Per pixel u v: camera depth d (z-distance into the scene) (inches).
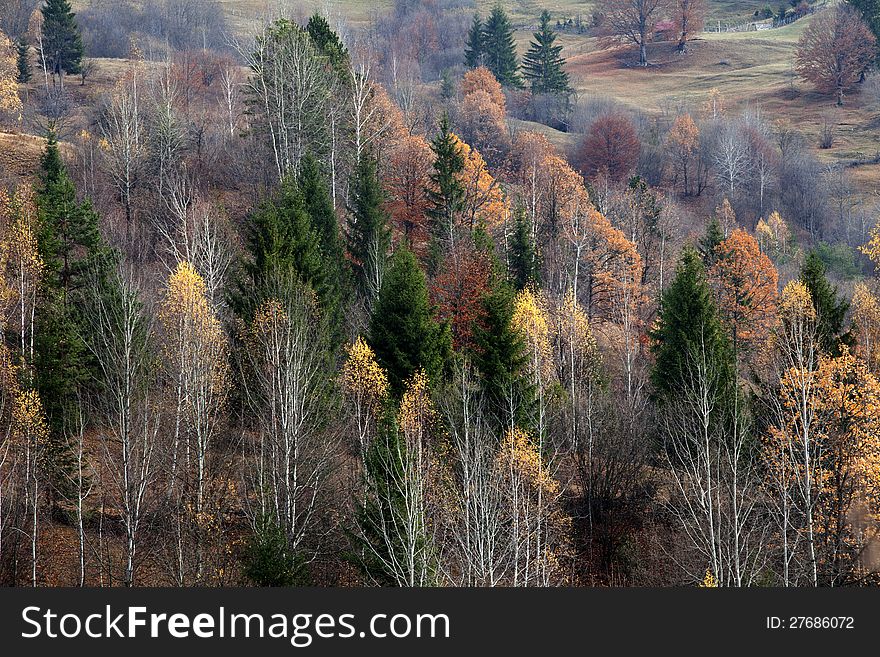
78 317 2859.3
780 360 2965.1
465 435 2357.3
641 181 6781.5
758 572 2341.3
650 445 3102.9
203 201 4471.0
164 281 3344.0
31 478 2440.9
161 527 2432.3
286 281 2920.8
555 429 2965.1
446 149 4628.4
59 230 3238.2
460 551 2337.6
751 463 2506.2
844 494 2354.8
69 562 2449.6
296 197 3777.1
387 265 3932.1
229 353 2832.2
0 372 2556.6
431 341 2955.2
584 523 2896.2
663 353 3302.2
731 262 4338.1
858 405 2411.4
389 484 2222.0
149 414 2532.0
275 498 2364.7
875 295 4202.8
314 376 2573.8
